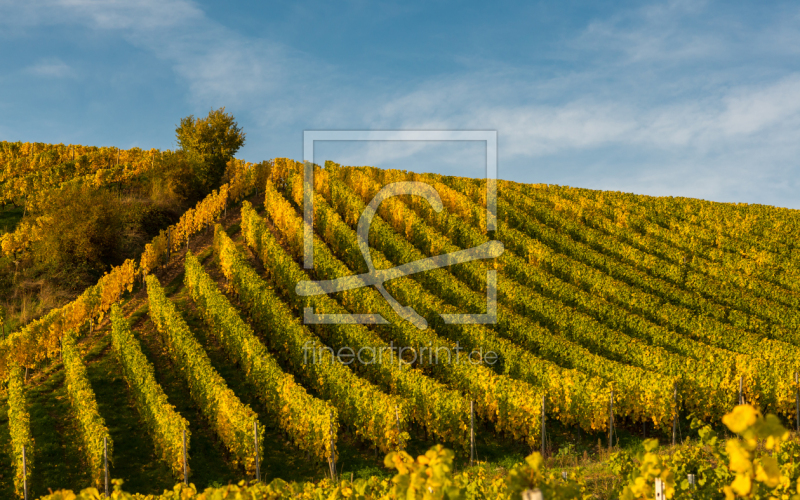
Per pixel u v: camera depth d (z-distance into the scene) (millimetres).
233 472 15242
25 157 44594
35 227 30281
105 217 30391
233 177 44406
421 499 3398
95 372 20234
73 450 15805
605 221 38344
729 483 6371
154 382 16891
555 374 17297
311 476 15078
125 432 16844
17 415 15188
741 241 37562
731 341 23141
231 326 20844
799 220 41188
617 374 18312
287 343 20828
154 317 23734
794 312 26641
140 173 42781
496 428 16734
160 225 35750
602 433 17078
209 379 16953
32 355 20312
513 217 35594
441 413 16047
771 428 2561
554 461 14188
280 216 33344
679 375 17906
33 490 13875
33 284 27062
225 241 28328
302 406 15695
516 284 26125
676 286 30750
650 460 3986
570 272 29188
